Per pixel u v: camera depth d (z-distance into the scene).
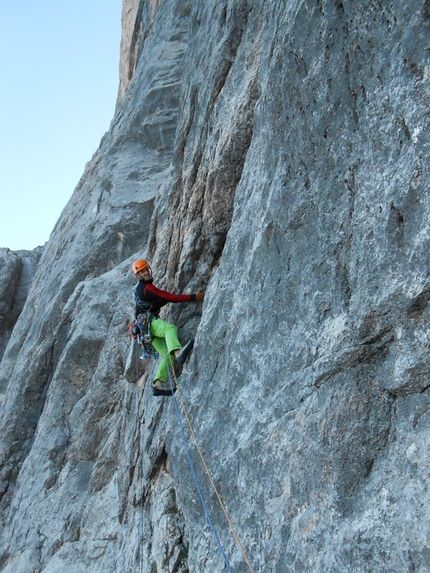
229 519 5.08
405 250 3.85
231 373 5.84
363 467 4.00
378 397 4.09
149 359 8.90
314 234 4.79
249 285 5.64
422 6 3.72
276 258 5.26
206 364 6.34
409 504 3.60
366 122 4.25
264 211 5.52
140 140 13.85
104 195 13.59
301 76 4.93
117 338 10.85
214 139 7.49
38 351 12.50
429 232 3.65
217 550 5.47
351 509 4.00
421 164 3.72
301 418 4.60
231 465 5.43
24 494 10.76
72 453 10.70
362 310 4.18
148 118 13.48
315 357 4.57
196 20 10.01
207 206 7.59
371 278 4.13
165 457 7.52
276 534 4.59
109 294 11.51
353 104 4.39
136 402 8.85
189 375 6.63
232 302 6.07
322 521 4.18
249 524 5.00
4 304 20.47
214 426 5.90
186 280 7.75
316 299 4.67
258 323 5.41
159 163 13.37
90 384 11.06
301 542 4.28
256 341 5.42
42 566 9.30
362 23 4.26
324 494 4.22
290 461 4.62
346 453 4.10
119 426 9.80
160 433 7.40
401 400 3.98
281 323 5.10
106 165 14.07
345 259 4.46
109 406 10.54
